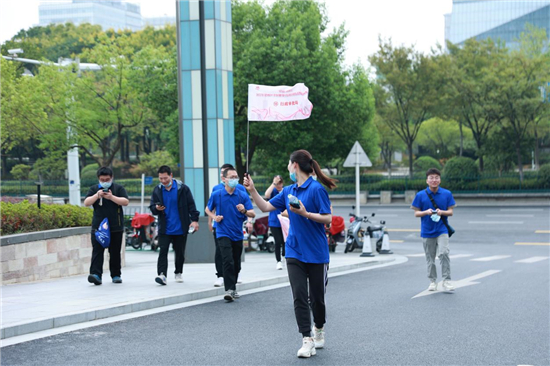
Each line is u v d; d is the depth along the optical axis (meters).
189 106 15.48
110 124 31.19
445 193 10.35
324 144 29.09
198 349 6.44
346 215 31.66
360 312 8.54
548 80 36.62
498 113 37.47
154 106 28.66
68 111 29.81
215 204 9.54
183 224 10.27
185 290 9.63
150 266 14.87
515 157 40.75
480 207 34.31
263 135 27.80
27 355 6.17
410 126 54.50
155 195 10.23
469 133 52.56
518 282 11.60
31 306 8.12
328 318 8.13
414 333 7.23
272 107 8.55
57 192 47.88
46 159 45.66
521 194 36.59
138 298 8.81
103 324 7.61
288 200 6.16
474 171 38.28
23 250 10.95
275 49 26.22
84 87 29.67
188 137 15.50
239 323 7.73
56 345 6.57
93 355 6.18
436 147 59.44
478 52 39.78
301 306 6.20
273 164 28.55
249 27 27.95
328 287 10.97
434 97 39.47
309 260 6.23
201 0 15.29
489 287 10.94
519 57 37.50
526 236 21.81
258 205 6.55
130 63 30.88
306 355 6.09
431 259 10.52
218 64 15.45
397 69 39.16
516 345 6.67
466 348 6.53
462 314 8.40
